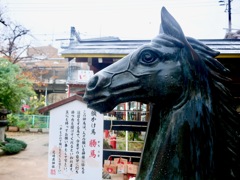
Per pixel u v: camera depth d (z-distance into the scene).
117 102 1.18
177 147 1.08
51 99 28.30
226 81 1.22
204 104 1.10
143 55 1.15
